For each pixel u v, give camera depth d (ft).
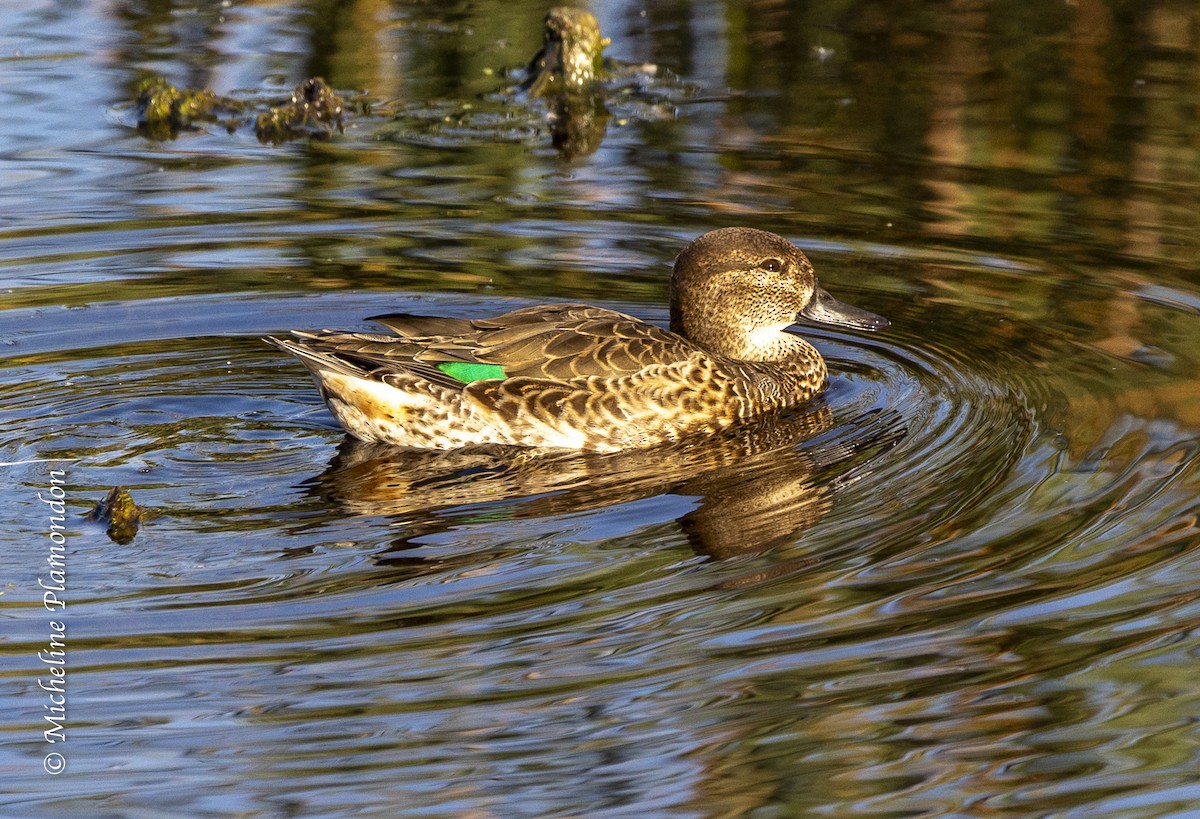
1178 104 64.18
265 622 30.71
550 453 40.63
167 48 73.77
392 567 33.04
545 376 40.81
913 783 25.82
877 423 41.27
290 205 57.11
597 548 34.04
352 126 65.46
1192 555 32.53
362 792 25.82
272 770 26.37
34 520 34.99
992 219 54.95
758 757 26.55
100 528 34.65
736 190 57.72
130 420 41.01
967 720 27.43
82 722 27.55
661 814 25.34
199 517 35.47
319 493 37.09
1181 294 48.03
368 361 40.22
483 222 55.52
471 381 40.47
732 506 36.27
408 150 62.80
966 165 59.67
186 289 50.08
